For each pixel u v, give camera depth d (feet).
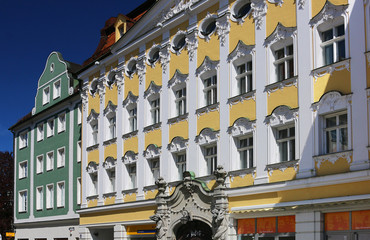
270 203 69.87
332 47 65.67
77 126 125.29
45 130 141.79
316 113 65.21
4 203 188.96
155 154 92.53
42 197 138.62
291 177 67.36
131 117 102.06
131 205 96.32
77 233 119.75
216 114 80.59
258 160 72.49
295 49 69.05
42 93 146.30
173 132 88.99
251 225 73.41
